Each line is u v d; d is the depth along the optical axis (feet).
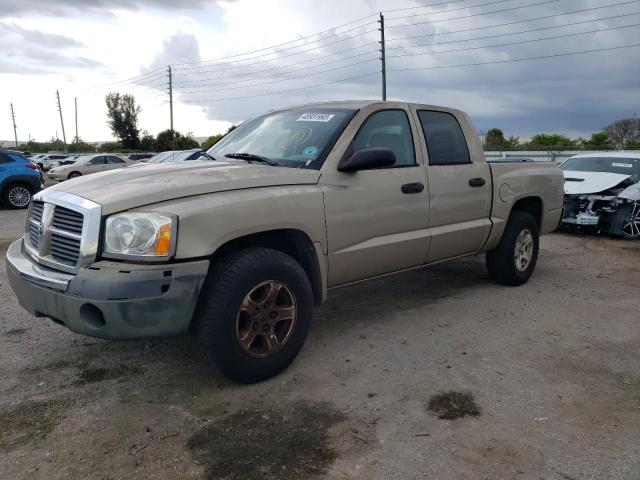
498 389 11.51
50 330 15.05
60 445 9.50
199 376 12.16
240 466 8.87
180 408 10.74
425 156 15.62
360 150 13.23
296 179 12.48
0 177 46.91
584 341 14.24
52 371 12.48
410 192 14.82
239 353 11.14
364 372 12.33
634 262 24.31
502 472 8.70
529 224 19.31
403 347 13.80
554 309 16.93
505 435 9.75
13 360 13.07
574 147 107.04
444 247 16.29
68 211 10.87
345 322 15.71
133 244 10.07
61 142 294.05
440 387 11.60
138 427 10.06
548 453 9.20
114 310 9.87
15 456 9.17
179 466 8.88
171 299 10.10
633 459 9.03
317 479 8.54
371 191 13.79
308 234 12.36
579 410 10.66
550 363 12.84
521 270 19.47
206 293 10.83
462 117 17.65
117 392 11.44
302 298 12.03
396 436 9.71
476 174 17.10
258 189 11.77
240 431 9.89
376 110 14.67
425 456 9.11
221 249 11.68
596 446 9.41
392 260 14.74
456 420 10.26
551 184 20.48
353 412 10.55
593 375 12.22
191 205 10.54
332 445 9.44
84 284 10.02
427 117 16.26
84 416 10.47
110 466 8.89
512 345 13.94
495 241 18.42
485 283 19.98
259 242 12.37
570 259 24.88
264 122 15.72
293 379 11.96
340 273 13.51
